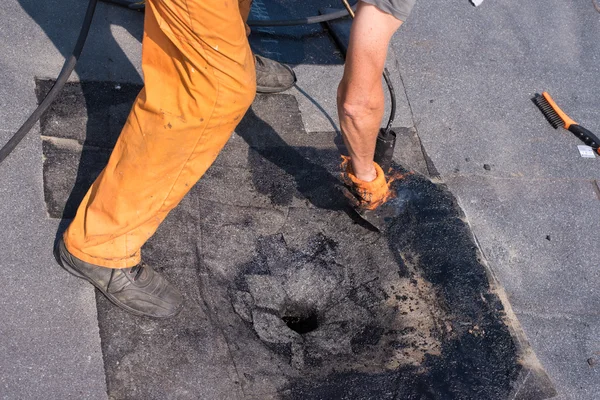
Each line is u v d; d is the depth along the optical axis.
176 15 1.63
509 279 2.67
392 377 2.25
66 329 2.05
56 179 2.43
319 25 3.51
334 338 2.40
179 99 1.78
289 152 2.86
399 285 2.57
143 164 1.86
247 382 2.10
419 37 3.58
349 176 2.47
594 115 3.45
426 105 3.25
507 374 2.30
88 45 2.90
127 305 2.10
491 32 3.73
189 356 2.10
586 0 4.10
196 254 2.40
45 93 2.67
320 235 2.67
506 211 2.91
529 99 3.44
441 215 2.78
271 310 2.44
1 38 2.79
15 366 1.94
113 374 1.99
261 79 2.97
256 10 3.46
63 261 2.13
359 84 1.98
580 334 2.54
